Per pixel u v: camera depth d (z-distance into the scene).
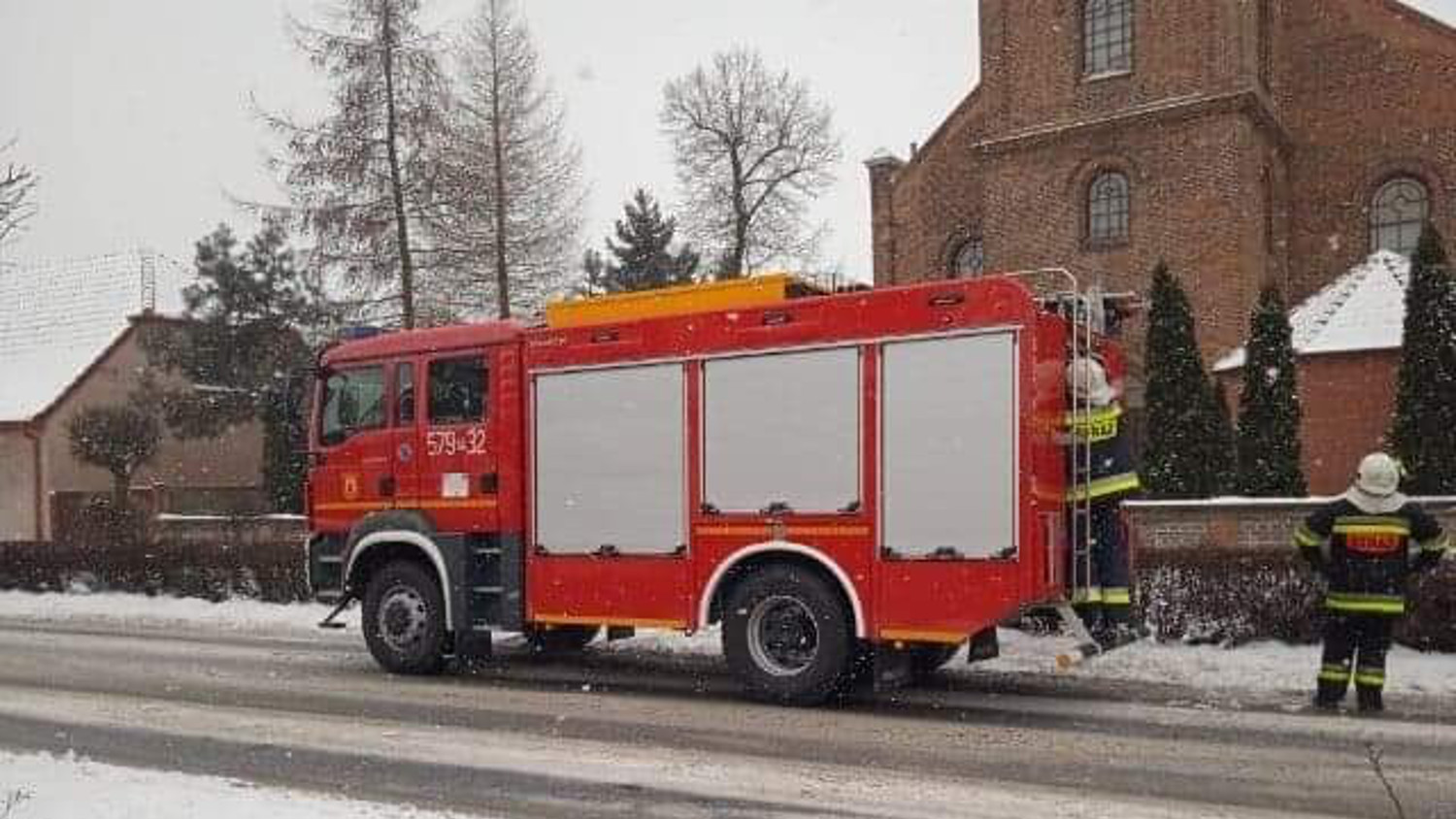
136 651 13.41
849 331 9.13
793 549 9.28
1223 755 7.58
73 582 20.31
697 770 7.36
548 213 28.48
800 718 8.94
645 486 9.95
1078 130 23.98
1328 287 22.67
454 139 25.94
